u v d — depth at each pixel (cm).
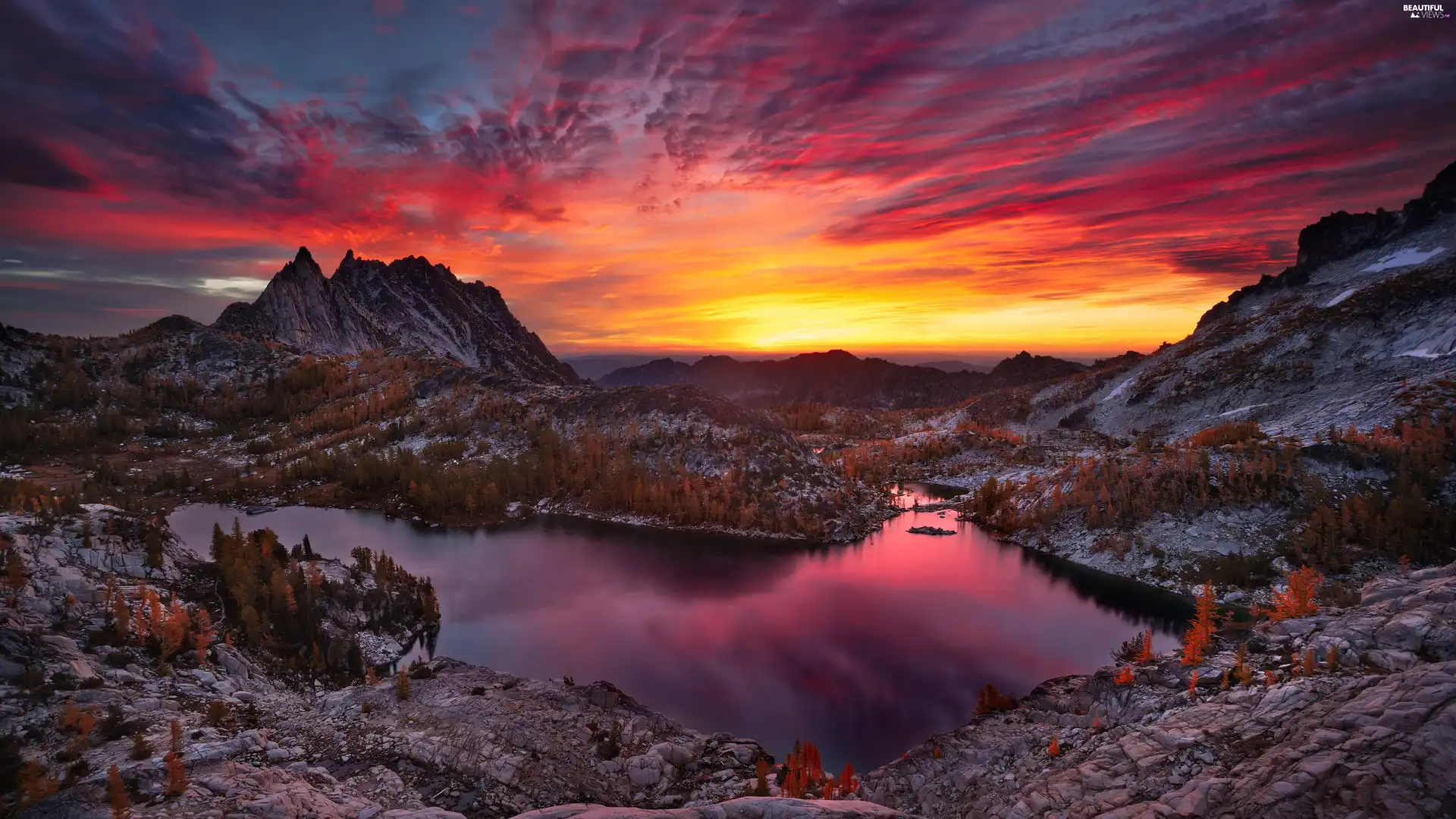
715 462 17612
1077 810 2788
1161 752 2958
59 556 5762
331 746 4259
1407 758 2094
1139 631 9250
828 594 11012
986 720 4453
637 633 9294
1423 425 11275
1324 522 9744
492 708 4984
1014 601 10544
